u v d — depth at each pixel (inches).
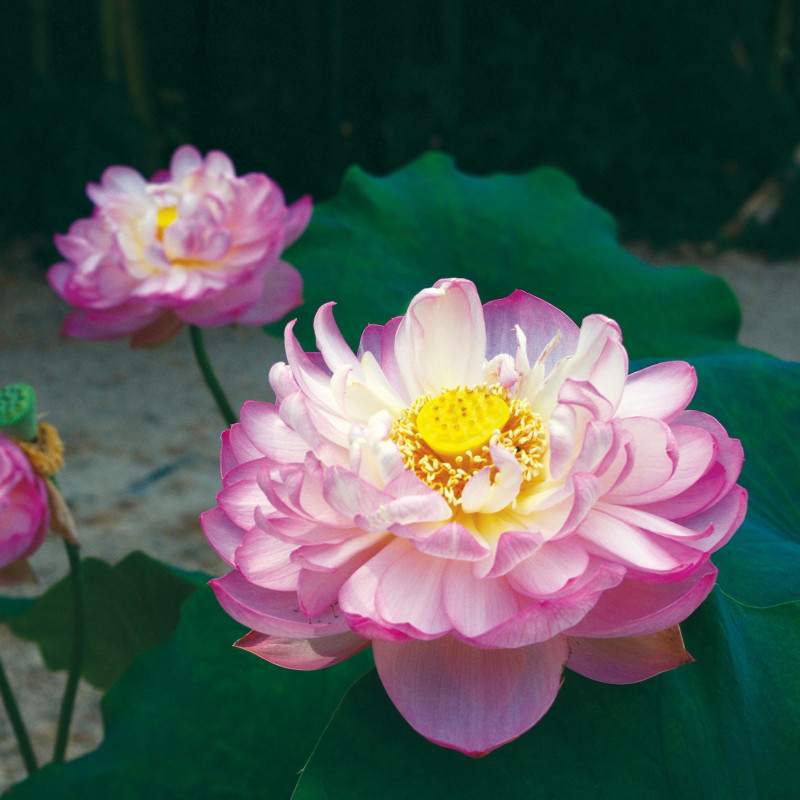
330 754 19.0
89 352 114.7
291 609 18.7
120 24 143.3
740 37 159.2
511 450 20.4
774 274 145.5
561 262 36.2
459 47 163.3
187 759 26.5
